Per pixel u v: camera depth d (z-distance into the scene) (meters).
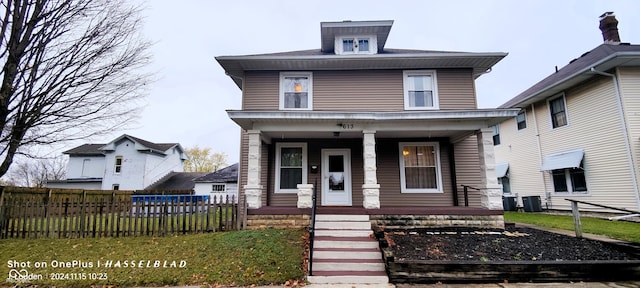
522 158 15.23
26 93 4.80
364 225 7.50
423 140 10.12
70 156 26.69
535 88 15.20
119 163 25.52
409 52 10.72
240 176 9.97
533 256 5.60
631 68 10.27
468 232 7.42
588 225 9.09
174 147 30.61
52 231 7.23
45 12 4.95
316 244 6.40
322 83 10.40
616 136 10.31
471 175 9.88
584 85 11.59
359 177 9.88
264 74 10.45
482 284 5.02
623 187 10.09
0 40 4.76
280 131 8.55
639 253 5.61
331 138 10.09
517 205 15.44
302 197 7.95
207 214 7.53
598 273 5.10
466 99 10.09
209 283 4.90
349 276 5.17
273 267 5.39
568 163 11.86
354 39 11.01
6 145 4.78
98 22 5.31
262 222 7.85
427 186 9.89
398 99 10.19
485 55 9.62
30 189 11.29
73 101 5.02
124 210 7.40
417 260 5.35
